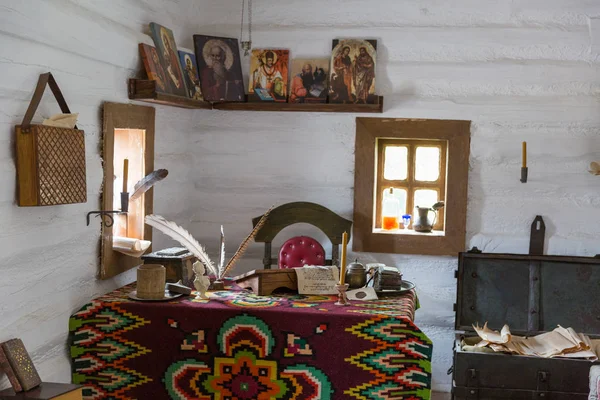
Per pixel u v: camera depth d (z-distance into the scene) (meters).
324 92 4.84
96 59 3.59
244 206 5.04
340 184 4.93
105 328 3.57
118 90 3.86
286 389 3.53
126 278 4.15
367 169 4.86
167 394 3.60
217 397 3.58
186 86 4.54
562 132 4.69
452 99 4.77
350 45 4.80
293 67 4.88
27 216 3.08
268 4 4.92
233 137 5.02
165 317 3.55
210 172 5.06
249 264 5.08
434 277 4.88
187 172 5.01
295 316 3.49
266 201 5.02
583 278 4.51
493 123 4.75
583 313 4.48
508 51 4.71
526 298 4.54
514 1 4.68
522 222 4.77
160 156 4.52
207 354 3.56
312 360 3.51
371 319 3.45
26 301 3.11
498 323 4.54
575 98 4.67
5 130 2.90
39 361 3.25
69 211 3.42
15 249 3.00
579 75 4.65
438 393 4.87
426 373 3.42
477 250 4.64
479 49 4.73
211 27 5.00
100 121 3.67
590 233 4.70
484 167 4.77
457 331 4.56
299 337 3.50
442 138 4.79
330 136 4.90
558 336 4.29
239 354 3.55
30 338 3.16
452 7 4.74
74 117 3.20
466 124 4.75
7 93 2.89
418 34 4.78
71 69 3.36
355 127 4.86
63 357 3.50
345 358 3.48
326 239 4.95
